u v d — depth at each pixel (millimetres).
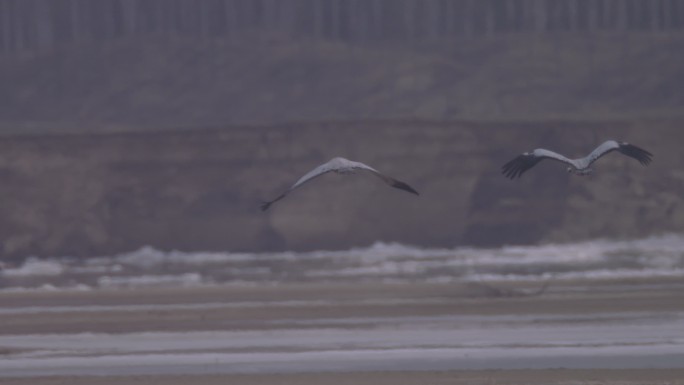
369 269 46344
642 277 38375
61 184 63594
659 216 61250
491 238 60625
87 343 26875
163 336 27688
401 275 42469
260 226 61656
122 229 62188
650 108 79312
